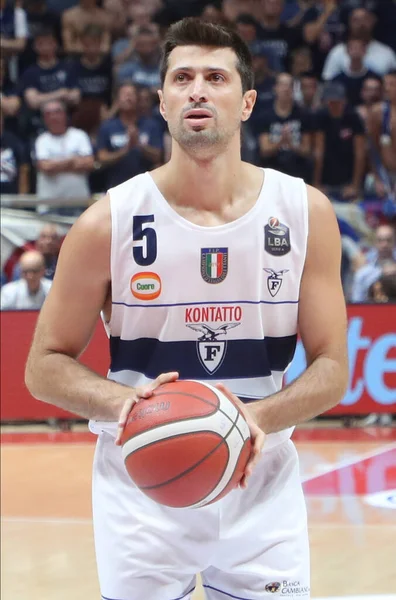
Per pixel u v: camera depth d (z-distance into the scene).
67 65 20.81
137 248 5.15
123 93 18.98
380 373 15.93
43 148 18.69
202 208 5.20
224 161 5.11
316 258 5.27
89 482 12.52
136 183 5.23
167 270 5.14
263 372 5.30
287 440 5.46
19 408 15.76
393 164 20.19
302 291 5.32
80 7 21.34
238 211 5.20
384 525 10.23
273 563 5.21
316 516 10.61
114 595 5.25
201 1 22.53
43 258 15.67
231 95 5.02
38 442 15.00
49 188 18.67
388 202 16.14
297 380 5.15
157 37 20.88
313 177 19.69
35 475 12.91
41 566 9.20
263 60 20.17
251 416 4.82
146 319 5.22
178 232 5.13
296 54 21.95
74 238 5.16
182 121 4.98
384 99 21.11
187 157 5.05
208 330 5.20
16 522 10.70
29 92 20.47
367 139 20.17
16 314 15.70
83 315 5.26
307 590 5.25
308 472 12.76
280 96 19.64
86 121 20.69
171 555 5.17
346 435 15.23
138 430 4.60
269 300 5.23
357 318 15.85
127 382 5.39
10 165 19.00
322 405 5.16
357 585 8.41
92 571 9.04
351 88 21.64
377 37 22.50
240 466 4.63
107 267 5.18
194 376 5.26
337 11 22.27
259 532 5.20
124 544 5.18
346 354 5.35
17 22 21.55
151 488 4.64
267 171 5.35
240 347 5.25
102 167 18.98
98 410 4.96
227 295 5.17
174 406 4.58
